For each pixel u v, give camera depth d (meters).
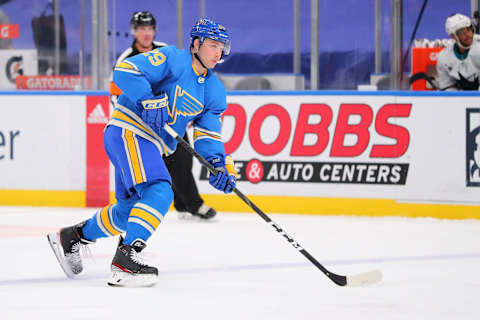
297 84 26.11
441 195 19.48
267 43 32.25
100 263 12.22
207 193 20.72
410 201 19.62
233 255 13.16
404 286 10.36
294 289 10.02
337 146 19.95
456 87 21.50
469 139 19.30
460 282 10.72
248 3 32.22
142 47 18.50
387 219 19.20
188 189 18.14
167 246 14.28
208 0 32.75
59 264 11.87
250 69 32.69
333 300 9.27
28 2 27.55
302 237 15.70
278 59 32.16
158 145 10.57
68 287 10.08
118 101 10.59
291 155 20.20
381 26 28.52
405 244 14.77
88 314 8.34
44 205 21.77
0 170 21.97
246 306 8.84
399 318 8.27
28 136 21.77
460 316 8.41
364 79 29.55
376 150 19.73
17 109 21.80
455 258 13.06
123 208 10.70
